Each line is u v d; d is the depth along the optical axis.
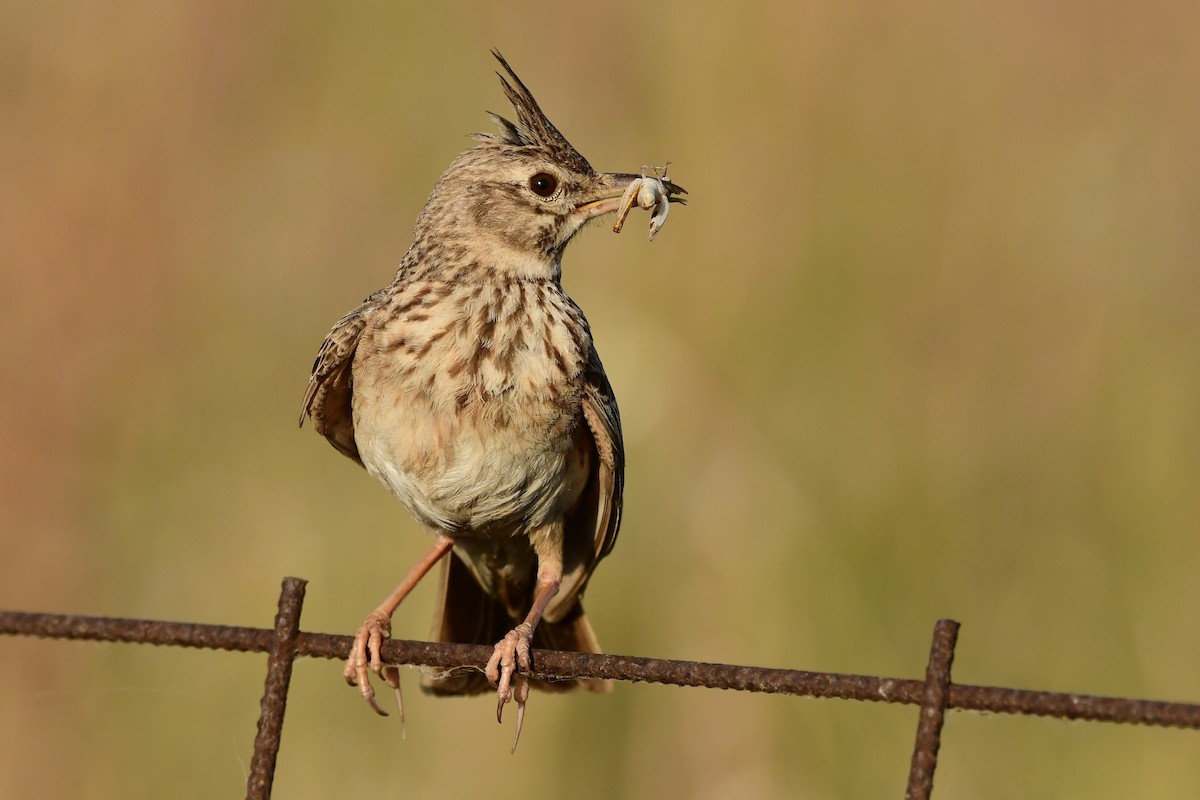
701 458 12.21
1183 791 10.80
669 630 11.66
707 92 13.50
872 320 12.98
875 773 11.20
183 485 12.74
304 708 11.52
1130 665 11.68
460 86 13.88
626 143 13.54
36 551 12.49
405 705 11.54
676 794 11.29
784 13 13.71
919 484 12.37
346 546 12.12
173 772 11.55
